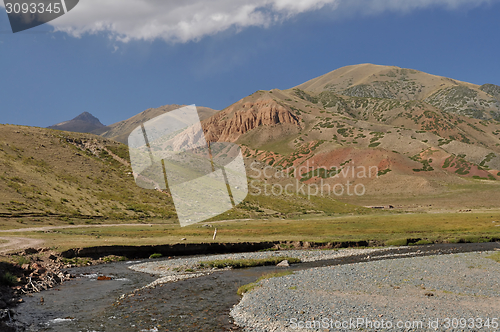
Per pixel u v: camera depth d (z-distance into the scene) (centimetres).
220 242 4319
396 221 7438
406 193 15562
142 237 4512
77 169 7769
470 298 2092
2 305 1983
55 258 3259
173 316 1881
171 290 2439
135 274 2994
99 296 2281
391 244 4991
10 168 6731
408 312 1822
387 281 2541
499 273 2778
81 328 1708
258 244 4503
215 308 2019
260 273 3048
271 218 7719
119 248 3781
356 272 2864
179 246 4084
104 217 6128
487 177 17888
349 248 4678
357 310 1867
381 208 12012
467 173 18375
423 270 2908
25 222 5059
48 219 5453
